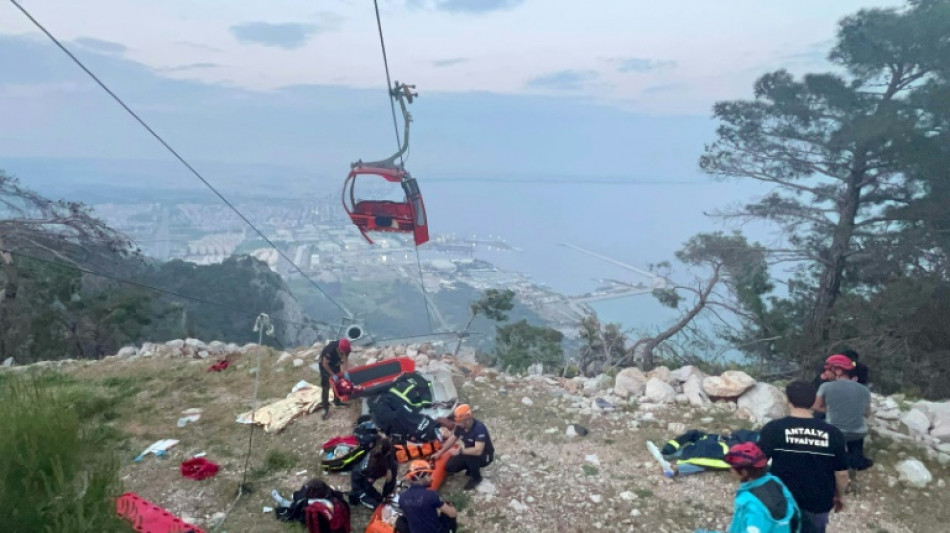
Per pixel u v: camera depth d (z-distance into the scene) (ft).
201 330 127.54
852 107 68.28
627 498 24.16
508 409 32.81
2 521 15.01
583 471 26.37
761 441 16.15
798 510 14.83
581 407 33.22
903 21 63.57
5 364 48.08
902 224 67.51
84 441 18.95
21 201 83.61
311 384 36.76
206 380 39.01
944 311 60.54
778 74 73.46
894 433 28.32
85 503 16.39
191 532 21.01
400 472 25.46
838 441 15.46
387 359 39.42
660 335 77.15
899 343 63.16
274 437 30.19
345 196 42.01
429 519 19.33
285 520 22.77
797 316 75.92
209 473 26.37
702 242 81.56
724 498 24.17
